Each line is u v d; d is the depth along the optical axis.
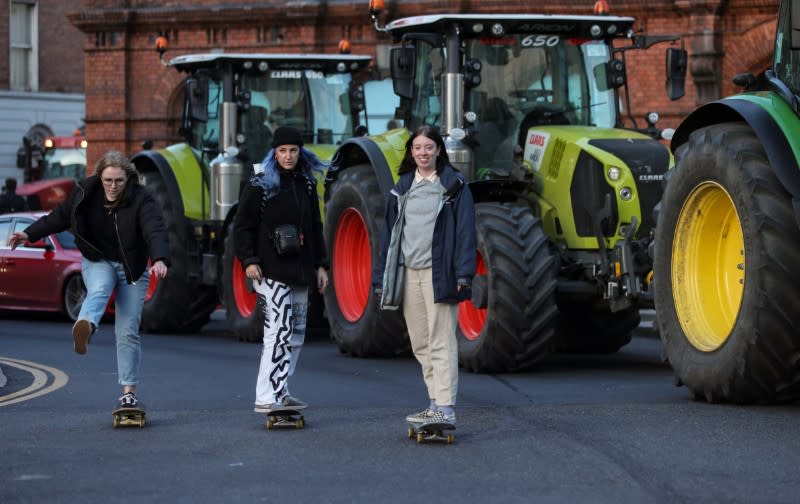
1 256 21.16
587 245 13.20
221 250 18.31
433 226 9.16
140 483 7.80
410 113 14.84
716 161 10.53
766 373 10.05
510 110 14.05
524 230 12.90
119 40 32.88
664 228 11.24
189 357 15.30
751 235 10.04
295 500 7.32
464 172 13.70
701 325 10.86
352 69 19.05
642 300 12.70
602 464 8.18
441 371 9.18
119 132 33.00
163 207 19.08
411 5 29.81
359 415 10.39
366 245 15.42
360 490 7.55
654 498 7.24
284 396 9.85
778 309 9.87
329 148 18.20
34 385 12.52
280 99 18.78
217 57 18.56
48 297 20.81
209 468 8.23
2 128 54.94
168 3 32.41
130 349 10.00
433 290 9.09
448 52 14.01
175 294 18.94
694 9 27.11
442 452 8.70
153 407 10.94
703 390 10.60
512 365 12.92
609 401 10.95
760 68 27.00
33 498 7.44
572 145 13.32
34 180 49.91
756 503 7.09
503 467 8.16
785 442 8.80
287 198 9.91
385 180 14.58
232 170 18.25
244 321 17.52
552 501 7.20
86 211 9.98
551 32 14.16
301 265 9.92
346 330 15.27
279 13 31.17
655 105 27.86
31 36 56.19
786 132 10.05
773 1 26.58
